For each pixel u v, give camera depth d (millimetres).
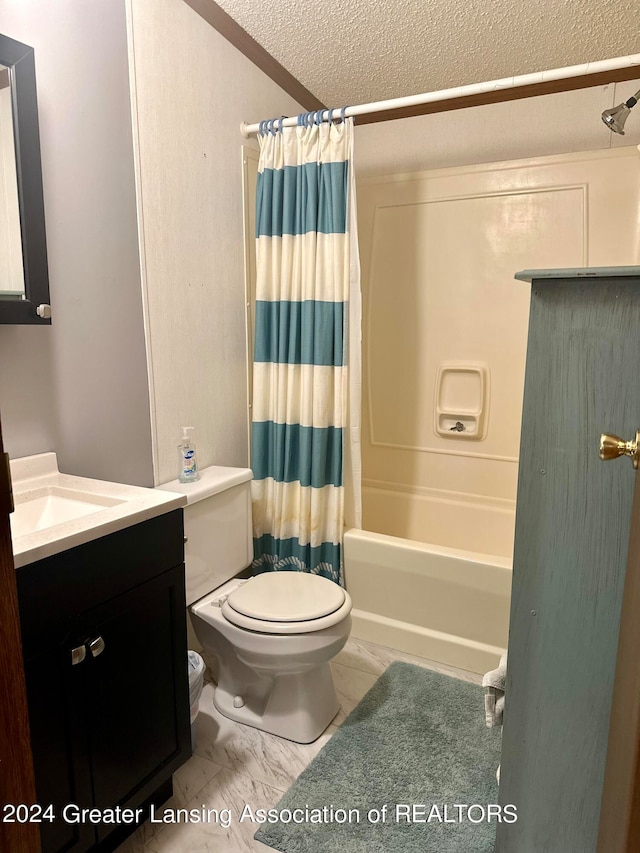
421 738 1741
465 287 2777
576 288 985
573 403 1016
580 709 1097
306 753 1682
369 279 2977
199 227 2035
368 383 3053
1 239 1357
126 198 1729
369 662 2150
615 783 711
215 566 1951
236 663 1829
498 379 2760
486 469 2834
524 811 1181
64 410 1587
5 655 714
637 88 2436
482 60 2309
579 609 1066
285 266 2182
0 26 1344
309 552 2299
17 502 1430
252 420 2346
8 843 728
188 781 1576
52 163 1487
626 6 1911
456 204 2744
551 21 2012
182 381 2016
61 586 1114
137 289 1798
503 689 1270
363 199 2938
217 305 2160
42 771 1104
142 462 1872
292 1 1922
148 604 1349
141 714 1352
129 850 1362
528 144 2648
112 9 1637
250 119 2262
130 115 1721
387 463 3068
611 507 1018
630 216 2447
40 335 1502
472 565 2021
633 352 970
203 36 1974
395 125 2893
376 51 2242
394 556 2160
